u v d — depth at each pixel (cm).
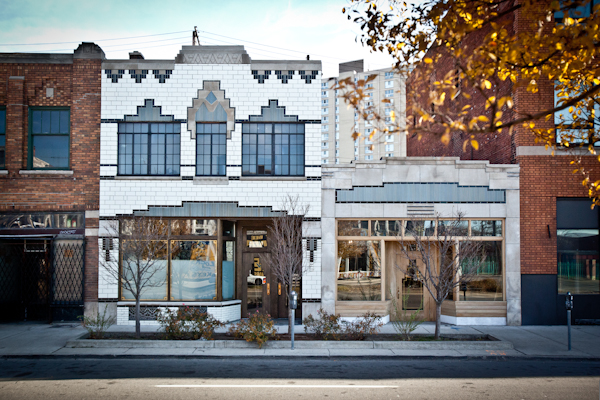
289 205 1429
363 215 1432
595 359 1012
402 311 1462
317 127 1459
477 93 1714
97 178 1444
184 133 1445
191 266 1434
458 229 1249
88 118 1454
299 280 1528
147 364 963
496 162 1580
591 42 561
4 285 1463
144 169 1448
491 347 1083
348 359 1018
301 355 1024
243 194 1436
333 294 1414
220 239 1442
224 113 1455
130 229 1384
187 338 1138
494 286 1430
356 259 1447
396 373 898
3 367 938
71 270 1427
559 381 847
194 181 1431
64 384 810
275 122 1463
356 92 584
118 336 1168
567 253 1438
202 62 1457
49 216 1440
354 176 1443
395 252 1491
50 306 1406
